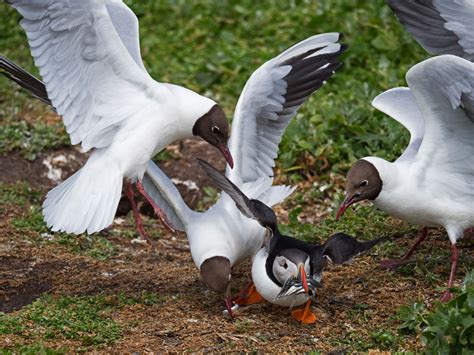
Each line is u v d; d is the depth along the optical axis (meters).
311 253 10.29
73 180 11.09
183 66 18.09
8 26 19.42
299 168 14.34
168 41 19.02
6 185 14.12
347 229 12.46
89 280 11.51
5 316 10.25
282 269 10.00
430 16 12.03
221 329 10.10
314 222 13.23
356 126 14.39
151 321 10.34
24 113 16.47
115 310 10.61
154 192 11.73
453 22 11.48
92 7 10.47
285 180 14.25
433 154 10.76
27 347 9.46
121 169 11.03
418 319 9.89
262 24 19.12
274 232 10.23
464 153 10.73
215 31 19.23
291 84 12.14
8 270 11.73
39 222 13.05
